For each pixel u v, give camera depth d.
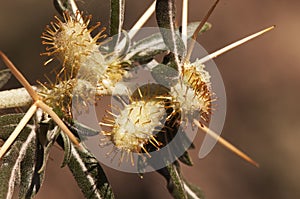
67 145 0.22
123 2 0.23
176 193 0.24
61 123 0.21
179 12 0.50
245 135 0.62
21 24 0.52
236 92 0.65
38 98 0.21
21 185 0.22
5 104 0.23
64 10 0.23
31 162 0.22
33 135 0.22
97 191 0.23
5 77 0.24
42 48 0.52
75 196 0.53
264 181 0.60
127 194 0.56
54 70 0.23
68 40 0.22
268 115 0.64
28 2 0.53
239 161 0.61
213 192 0.58
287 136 0.63
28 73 0.51
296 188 0.60
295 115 0.64
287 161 0.61
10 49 0.51
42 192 0.52
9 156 0.22
